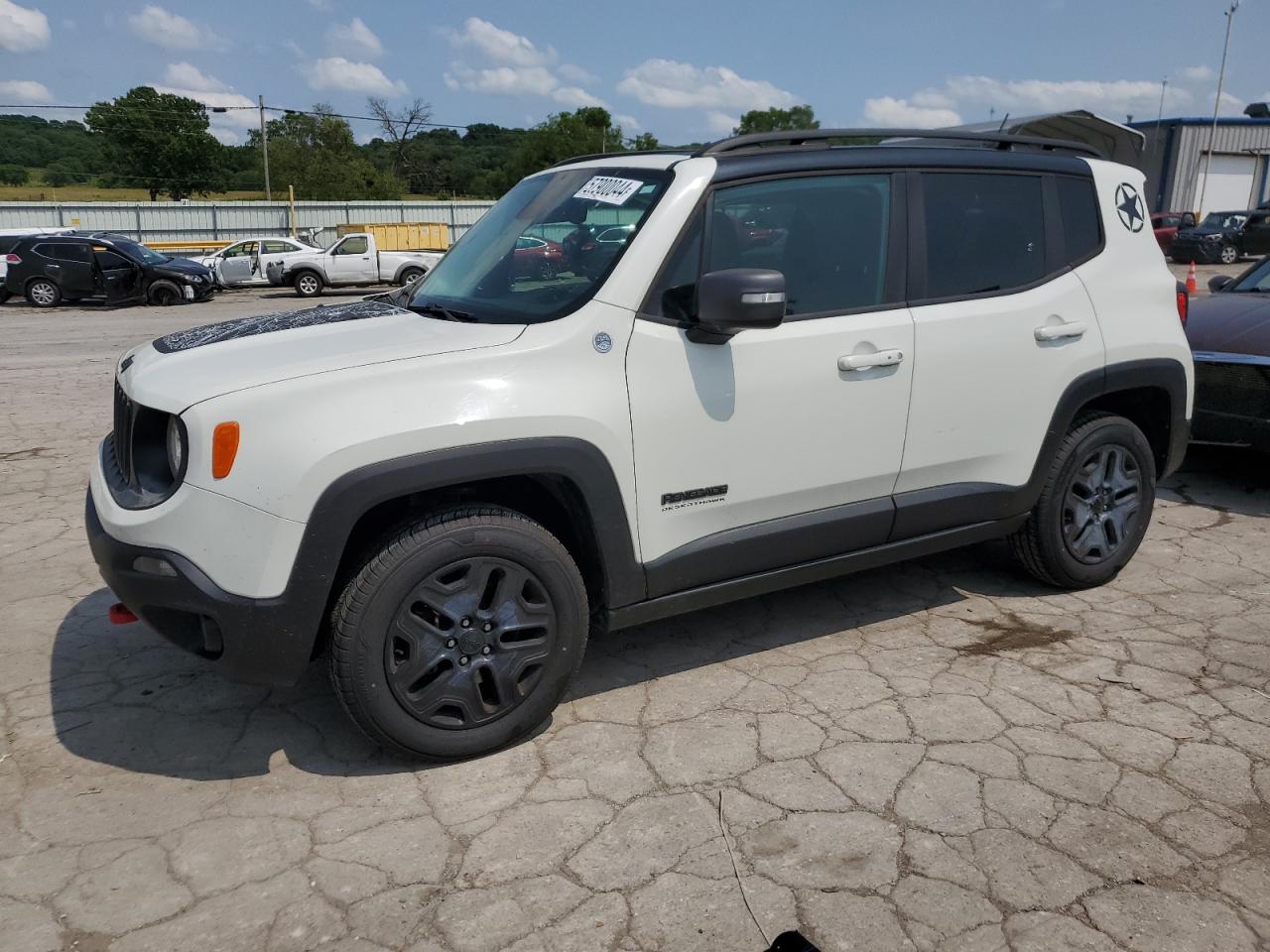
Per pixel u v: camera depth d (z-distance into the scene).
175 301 21.33
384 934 2.35
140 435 2.96
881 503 3.66
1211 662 3.66
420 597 2.87
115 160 78.06
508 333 3.03
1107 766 2.99
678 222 3.18
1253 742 3.11
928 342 3.59
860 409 3.49
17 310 20.05
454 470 2.81
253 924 2.39
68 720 3.37
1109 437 4.16
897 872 2.54
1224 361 5.43
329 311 3.68
